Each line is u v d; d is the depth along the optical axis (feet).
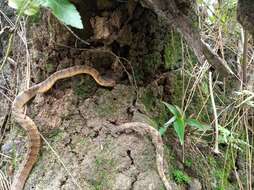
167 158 2.21
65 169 2.10
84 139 2.18
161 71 2.43
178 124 2.16
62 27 2.22
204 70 2.48
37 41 2.37
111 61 2.31
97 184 2.06
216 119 2.30
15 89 2.53
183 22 1.93
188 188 2.24
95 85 2.28
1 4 2.82
